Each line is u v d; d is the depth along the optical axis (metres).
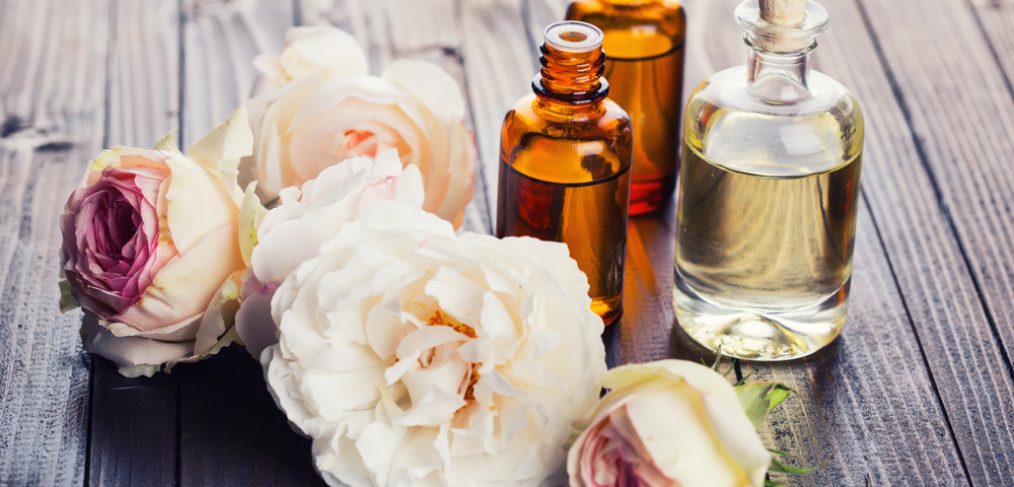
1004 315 0.55
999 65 0.69
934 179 0.62
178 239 0.49
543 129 0.52
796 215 0.51
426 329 0.46
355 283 0.46
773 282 0.52
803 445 0.50
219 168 0.50
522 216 0.53
